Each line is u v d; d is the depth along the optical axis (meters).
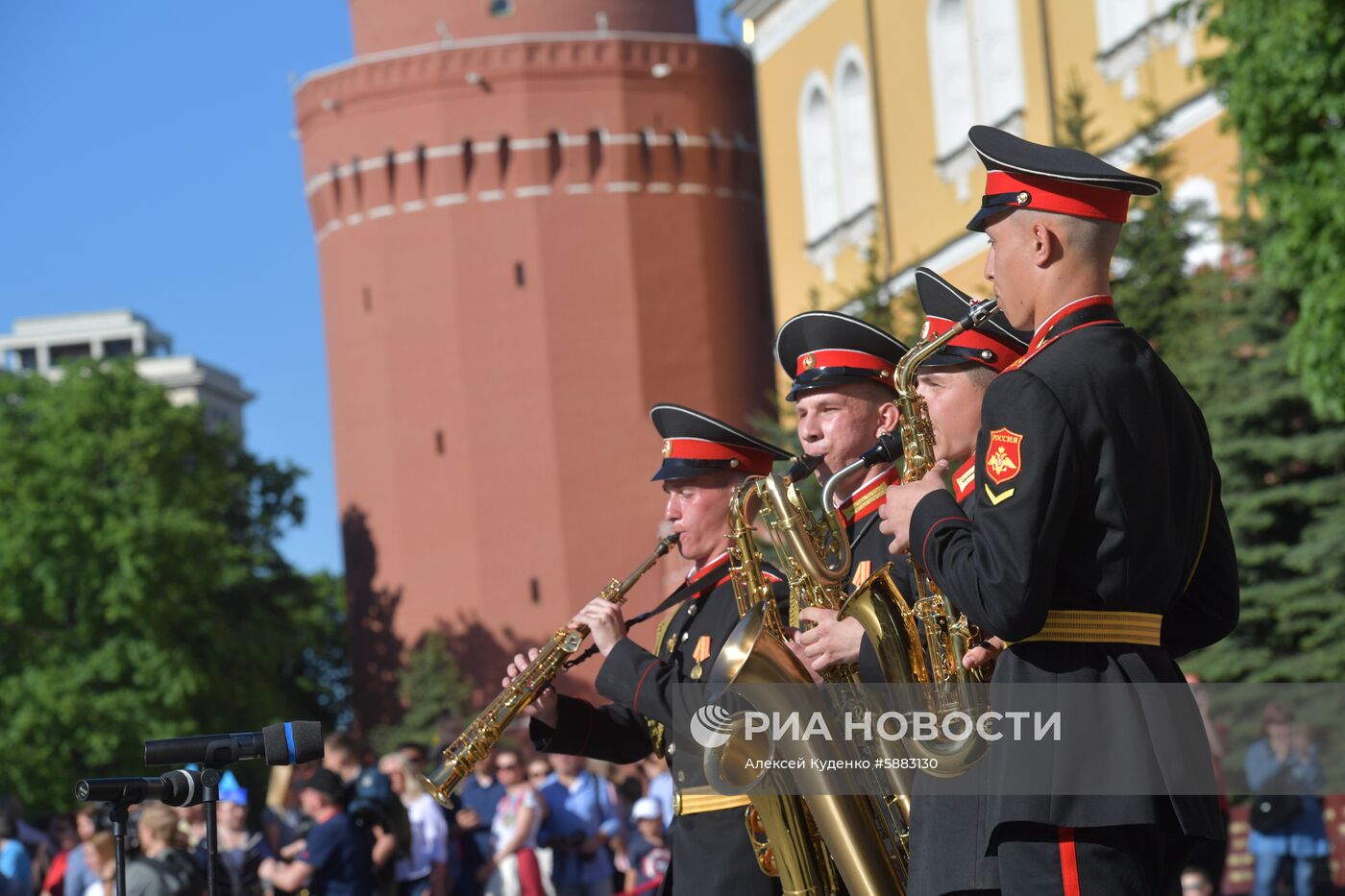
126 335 175.88
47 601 60.91
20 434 65.00
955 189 49.28
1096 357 4.61
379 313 75.56
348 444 77.00
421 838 16.81
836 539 6.48
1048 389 4.52
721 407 74.31
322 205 77.69
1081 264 4.75
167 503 63.53
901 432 5.84
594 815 18.22
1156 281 29.42
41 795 59.12
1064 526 4.46
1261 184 20.72
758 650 6.16
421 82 74.31
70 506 61.44
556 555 72.62
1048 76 44.97
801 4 57.31
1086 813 4.44
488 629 73.00
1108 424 4.52
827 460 7.00
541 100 73.62
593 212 73.94
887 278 35.22
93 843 15.45
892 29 52.16
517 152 73.56
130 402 64.12
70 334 175.62
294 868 13.97
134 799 7.25
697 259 74.75
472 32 75.31
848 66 55.03
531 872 17.34
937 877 4.88
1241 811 16.72
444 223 74.31
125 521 61.56
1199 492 4.83
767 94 60.31
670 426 7.85
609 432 73.25
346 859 14.02
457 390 73.88
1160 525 4.57
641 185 74.38
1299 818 16.23
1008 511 4.45
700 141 74.81
